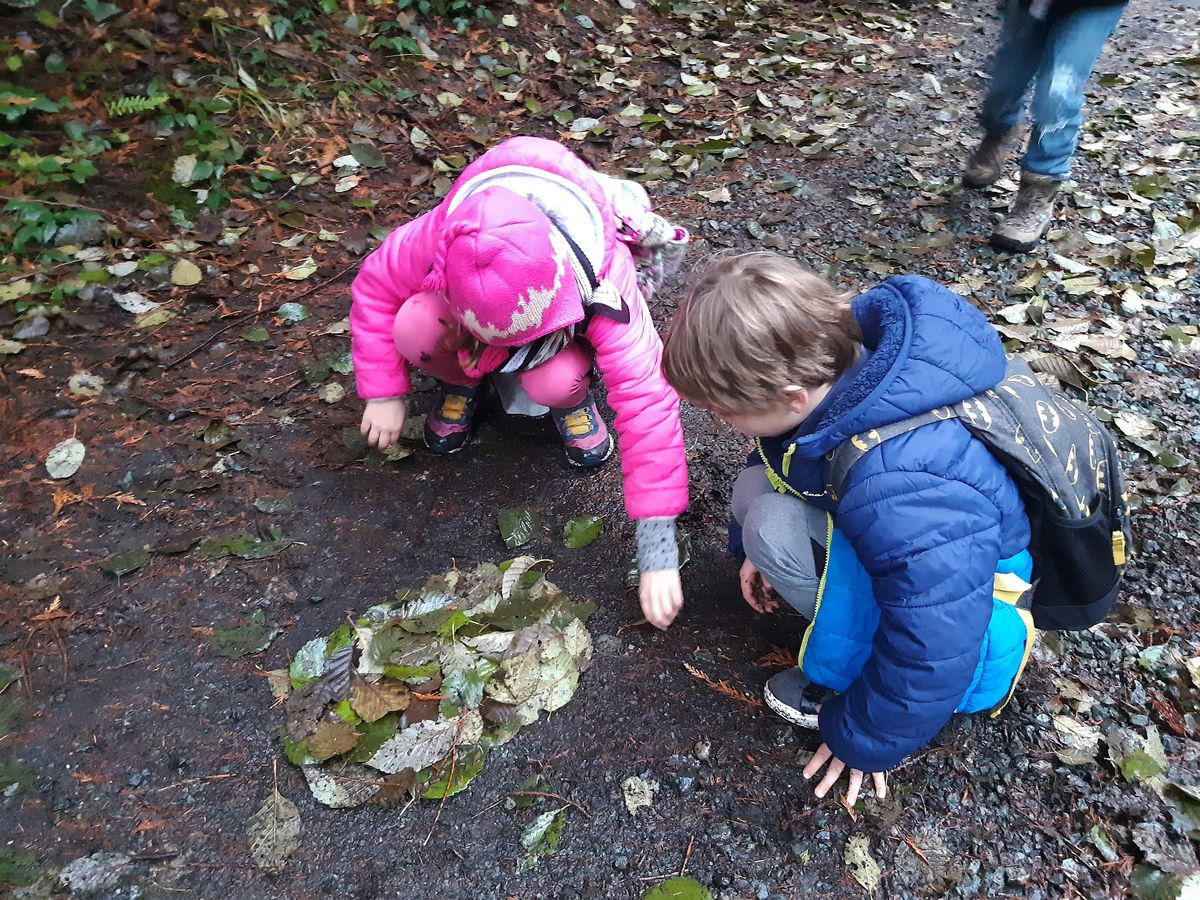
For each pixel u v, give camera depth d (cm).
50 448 226
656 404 172
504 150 182
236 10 378
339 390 249
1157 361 254
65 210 291
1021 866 150
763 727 172
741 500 176
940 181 355
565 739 170
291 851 154
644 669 182
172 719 172
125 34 347
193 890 148
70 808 158
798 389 133
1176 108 404
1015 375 142
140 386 246
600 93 423
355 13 417
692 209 340
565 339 183
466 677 176
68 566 199
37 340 256
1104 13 262
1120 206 326
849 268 301
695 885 148
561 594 194
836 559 146
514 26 456
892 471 126
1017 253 304
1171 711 170
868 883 149
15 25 330
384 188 338
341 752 165
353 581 199
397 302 194
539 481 225
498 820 158
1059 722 169
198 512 213
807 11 540
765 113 414
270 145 345
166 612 191
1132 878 147
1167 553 200
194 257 292
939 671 128
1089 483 137
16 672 178
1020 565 146
